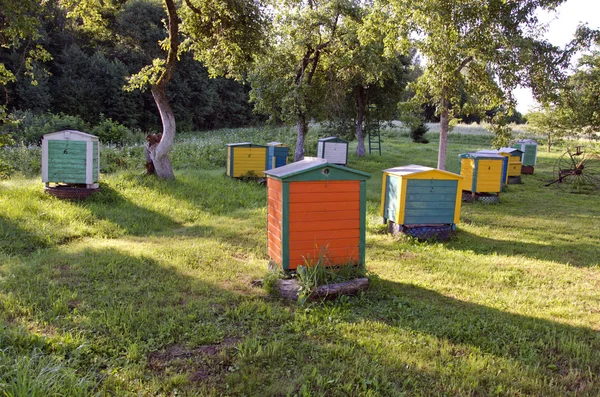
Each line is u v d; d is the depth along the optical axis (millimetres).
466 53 11672
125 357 3682
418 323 4652
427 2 11164
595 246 8953
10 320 4164
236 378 3449
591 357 4078
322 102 21828
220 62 15766
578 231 10445
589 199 15703
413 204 9016
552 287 6273
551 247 8812
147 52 45969
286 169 5879
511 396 3410
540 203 14695
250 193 13453
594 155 22062
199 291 5328
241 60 15383
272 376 3527
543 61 11555
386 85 25469
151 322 4324
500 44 11438
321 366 3699
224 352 3824
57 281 5340
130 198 11172
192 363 3688
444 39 11492
